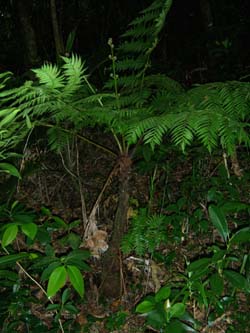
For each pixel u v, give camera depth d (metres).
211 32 5.19
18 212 2.27
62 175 4.02
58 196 3.83
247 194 3.43
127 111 1.97
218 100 2.03
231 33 5.27
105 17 6.89
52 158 4.06
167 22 6.87
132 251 2.96
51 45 6.27
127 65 2.31
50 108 1.91
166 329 1.83
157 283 2.60
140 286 2.69
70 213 3.67
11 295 2.28
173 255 2.64
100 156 4.29
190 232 3.21
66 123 2.77
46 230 2.35
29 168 3.13
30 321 2.30
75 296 2.64
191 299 2.53
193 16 7.12
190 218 2.89
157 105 2.27
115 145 4.30
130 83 2.31
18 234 3.24
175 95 2.31
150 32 2.26
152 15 2.24
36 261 2.26
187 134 1.73
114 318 2.44
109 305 2.59
